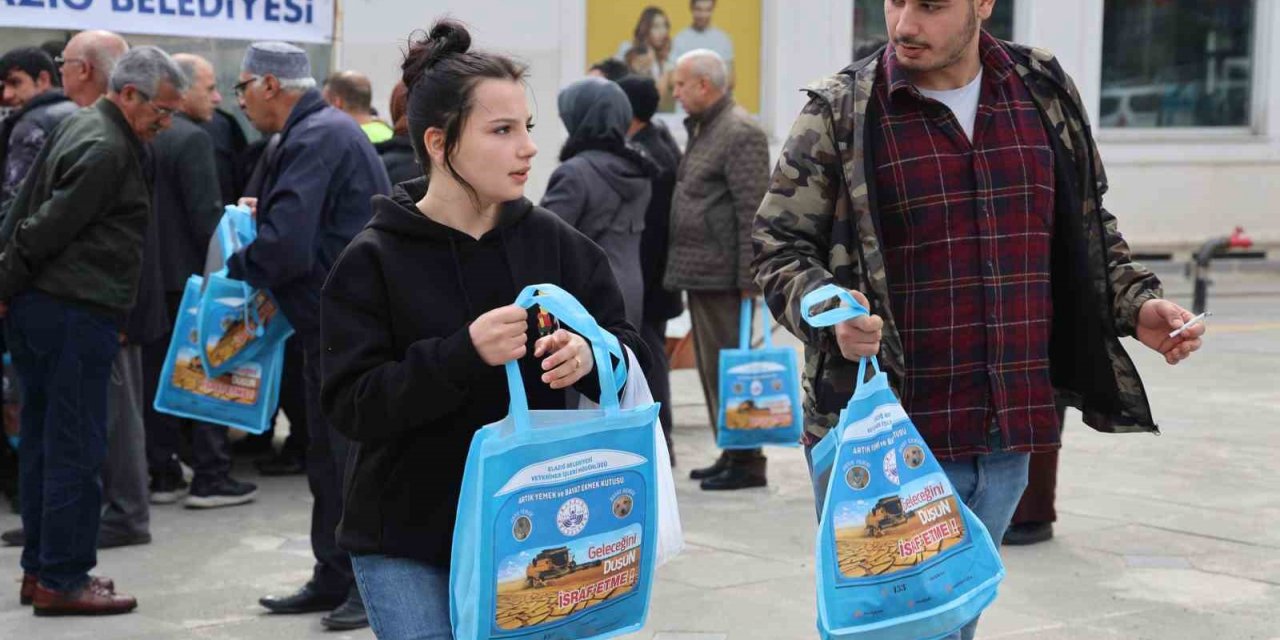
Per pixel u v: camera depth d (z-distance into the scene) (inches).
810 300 113.1
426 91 101.9
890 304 121.2
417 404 97.5
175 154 263.3
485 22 477.4
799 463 292.2
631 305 250.8
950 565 116.3
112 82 188.9
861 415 114.0
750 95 549.0
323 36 319.3
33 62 250.5
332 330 102.3
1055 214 125.1
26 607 200.5
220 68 313.0
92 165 183.5
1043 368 124.2
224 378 210.4
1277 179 657.6
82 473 191.5
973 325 121.6
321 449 192.5
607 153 248.7
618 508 101.0
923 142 120.8
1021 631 181.8
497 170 101.1
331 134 199.2
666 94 533.0
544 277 106.1
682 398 373.7
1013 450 122.4
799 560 218.2
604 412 100.0
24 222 184.5
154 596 204.7
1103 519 240.2
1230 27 653.9
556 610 98.6
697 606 194.9
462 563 96.3
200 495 260.2
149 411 263.7
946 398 122.1
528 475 96.8
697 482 274.8
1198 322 118.8
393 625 102.2
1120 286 125.2
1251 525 235.6
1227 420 326.6
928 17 117.6
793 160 122.3
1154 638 179.0
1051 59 124.8
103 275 187.5
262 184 213.8
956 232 121.0
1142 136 643.5
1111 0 634.8
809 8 550.9
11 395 264.4
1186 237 644.1
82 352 187.8
